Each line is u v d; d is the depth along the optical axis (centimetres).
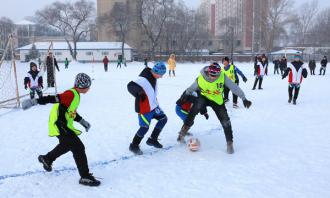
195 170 568
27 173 553
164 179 533
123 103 1241
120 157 629
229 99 1326
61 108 504
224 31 9894
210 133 789
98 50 7019
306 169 571
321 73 2939
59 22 7269
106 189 499
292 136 771
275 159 618
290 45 9350
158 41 7031
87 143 715
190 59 6462
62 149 516
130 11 6888
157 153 650
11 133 803
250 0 8712
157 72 618
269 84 1956
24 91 1642
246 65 4809
